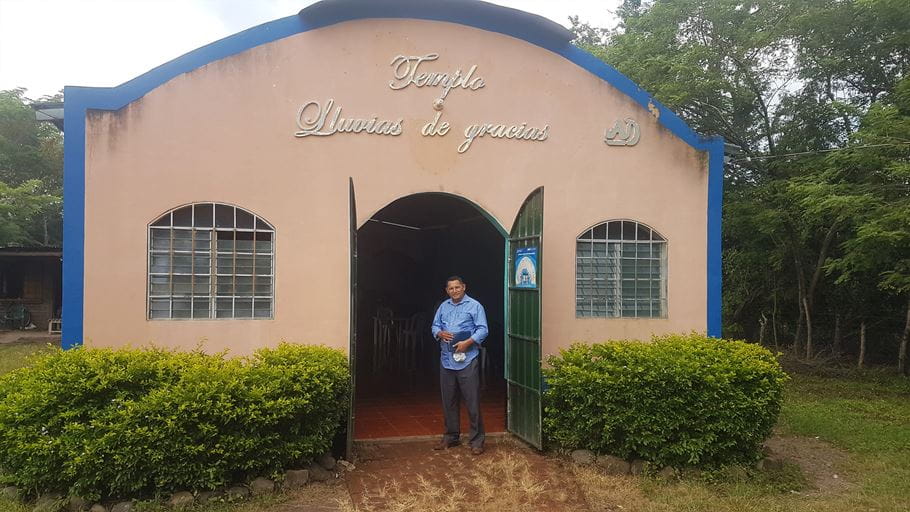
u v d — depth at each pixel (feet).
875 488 19.15
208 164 21.01
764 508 17.04
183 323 20.68
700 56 41.55
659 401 19.06
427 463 19.75
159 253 20.70
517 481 18.37
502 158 23.58
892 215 29.32
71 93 20.02
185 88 20.85
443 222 41.01
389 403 27.37
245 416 16.52
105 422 15.76
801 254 41.98
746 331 50.14
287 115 21.68
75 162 19.99
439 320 21.35
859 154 31.96
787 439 25.09
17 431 15.61
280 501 16.67
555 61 24.14
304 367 18.21
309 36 21.90
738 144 44.32
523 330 22.02
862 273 40.01
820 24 38.63
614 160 24.67
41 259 66.39
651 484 18.35
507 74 23.67
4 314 66.08
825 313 45.98
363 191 22.33
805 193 34.12
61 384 15.85
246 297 21.38
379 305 42.68
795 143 42.09
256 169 21.39
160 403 15.88
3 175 75.31
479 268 37.01
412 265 45.85
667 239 25.12
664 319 24.99
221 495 16.49
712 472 18.93
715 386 18.85
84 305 19.90
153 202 20.53
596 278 24.57
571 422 20.34
